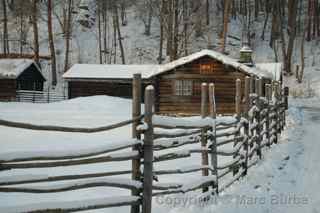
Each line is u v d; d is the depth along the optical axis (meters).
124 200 5.75
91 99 28.55
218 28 57.19
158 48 52.81
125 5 60.31
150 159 5.95
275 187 8.49
